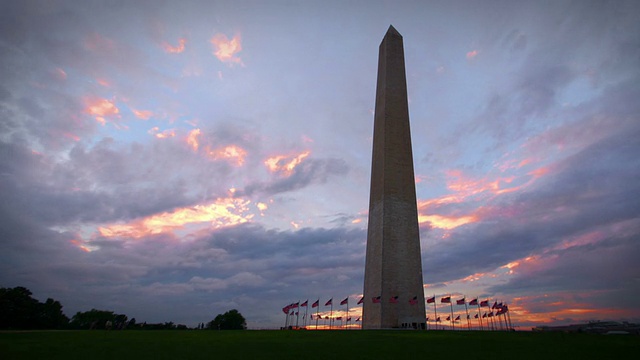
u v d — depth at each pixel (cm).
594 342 2239
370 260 4972
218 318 7706
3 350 1869
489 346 2014
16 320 5750
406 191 4900
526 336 2694
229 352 1784
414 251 4691
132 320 6775
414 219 4816
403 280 4547
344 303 5569
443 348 1927
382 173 4941
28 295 6000
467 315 5919
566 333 3081
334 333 3161
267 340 2406
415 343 2161
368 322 4778
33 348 1964
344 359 1551
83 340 2464
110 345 2116
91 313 6975
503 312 4809
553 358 1590
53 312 6169
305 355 1667
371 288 4797
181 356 1641
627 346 2036
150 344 2167
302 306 5572
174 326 6681
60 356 1648
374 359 1552
